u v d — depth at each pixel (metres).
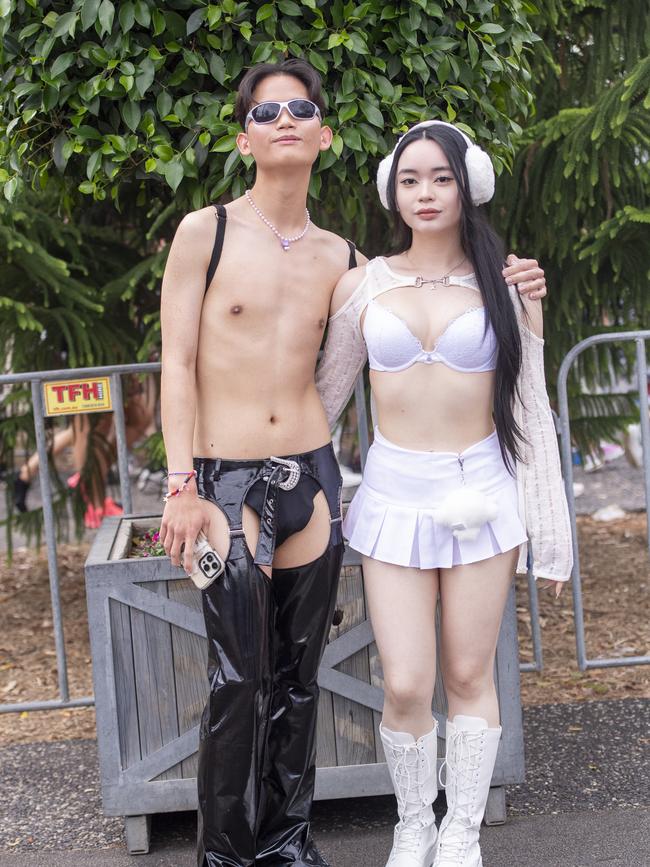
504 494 2.32
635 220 3.77
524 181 4.19
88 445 5.05
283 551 2.31
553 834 2.68
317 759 2.71
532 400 2.33
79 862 2.67
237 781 2.22
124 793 2.64
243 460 2.24
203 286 2.22
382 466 2.32
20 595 5.39
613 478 8.09
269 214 2.26
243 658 2.19
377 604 2.33
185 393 2.19
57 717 3.78
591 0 4.21
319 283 2.32
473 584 2.28
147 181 3.01
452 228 2.29
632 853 2.56
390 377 2.28
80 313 4.51
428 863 2.40
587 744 3.24
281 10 2.52
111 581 2.60
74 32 2.43
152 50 2.50
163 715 2.64
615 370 4.75
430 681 2.33
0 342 4.48
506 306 2.24
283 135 2.14
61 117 2.60
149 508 7.25
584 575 5.24
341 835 2.76
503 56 2.77
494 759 2.38
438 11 2.56
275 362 2.25
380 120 2.54
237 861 2.25
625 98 3.58
